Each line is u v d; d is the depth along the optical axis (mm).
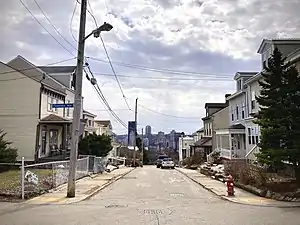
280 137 16000
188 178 28750
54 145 38344
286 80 16562
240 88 38094
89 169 29406
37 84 34594
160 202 14750
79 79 16234
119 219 10539
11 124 34344
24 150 33969
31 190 16328
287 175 19016
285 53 27297
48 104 36594
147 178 28594
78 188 19297
